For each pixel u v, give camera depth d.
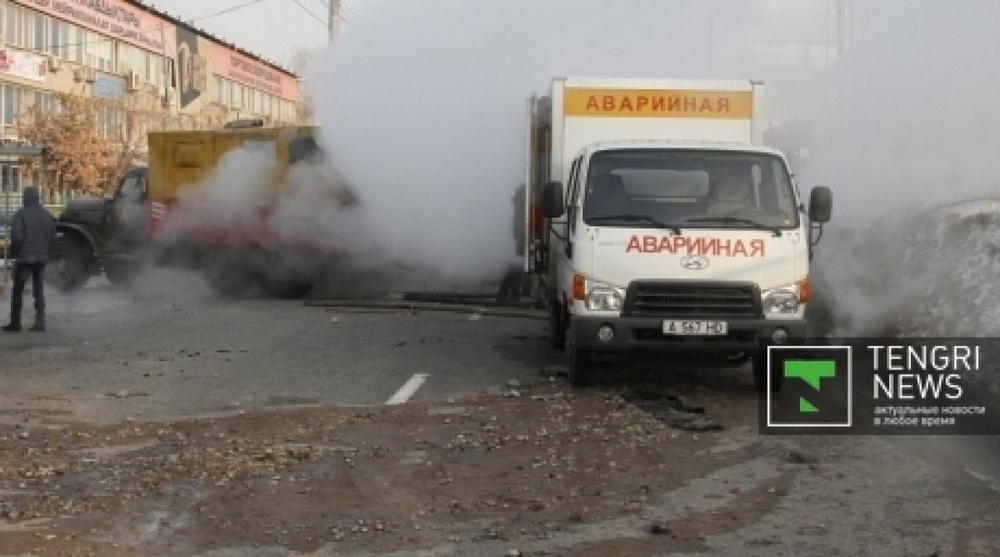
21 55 39.69
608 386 10.26
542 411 9.09
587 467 7.30
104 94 44.66
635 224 9.61
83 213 20.48
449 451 7.73
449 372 11.23
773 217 9.72
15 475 7.06
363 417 8.85
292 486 6.84
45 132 36.88
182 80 50.09
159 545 5.74
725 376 10.89
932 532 5.92
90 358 12.20
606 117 11.13
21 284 14.52
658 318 9.34
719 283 9.36
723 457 7.61
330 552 5.63
